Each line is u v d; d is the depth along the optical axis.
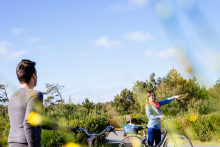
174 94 18.53
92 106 15.13
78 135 7.01
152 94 5.18
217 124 10.20
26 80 2.04
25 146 1.82
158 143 5.15
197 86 17.92
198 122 10.16
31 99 1.88
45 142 6.42
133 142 5.27
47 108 11.02
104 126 8.00
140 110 27.75
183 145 4.85
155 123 5.02
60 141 6.68
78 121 7.79
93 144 7.15
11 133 1.88
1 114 11.14
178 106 16.09
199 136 9.81
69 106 10.29
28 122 1.78
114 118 20.92
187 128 9.97
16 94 1.93
